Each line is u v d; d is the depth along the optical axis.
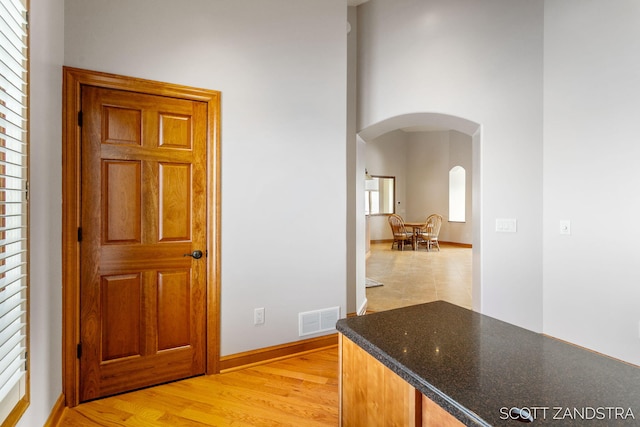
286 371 2.55
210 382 2.38
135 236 2.27
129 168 2.24
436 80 3.37
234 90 2.55
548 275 3.02
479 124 3.24
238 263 2.58
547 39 3.03
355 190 3.70
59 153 1.97
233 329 2.56
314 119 2.91
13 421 1.30
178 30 2.36
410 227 10.30
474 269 3.52
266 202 2.69
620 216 2.58
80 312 2.10
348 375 1.27
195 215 2.44
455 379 0.86
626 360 2.54
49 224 1.84
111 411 2.03
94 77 2.09
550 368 0.92
